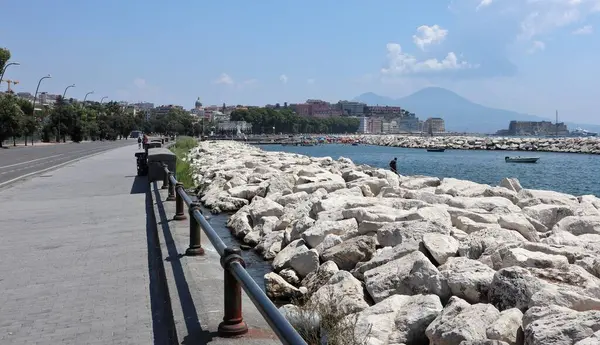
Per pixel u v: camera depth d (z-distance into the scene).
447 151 111.19
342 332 5.20
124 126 131.00
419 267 6.95
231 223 13.66
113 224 11.88
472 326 5.19
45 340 5.32
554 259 6.89
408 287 6.95
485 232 8.92
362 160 74.69
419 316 5.79
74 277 7.58
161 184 18.70
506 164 67.06
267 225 12.40
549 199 14.41
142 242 9.85
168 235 9.28
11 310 6.23
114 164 33.91
